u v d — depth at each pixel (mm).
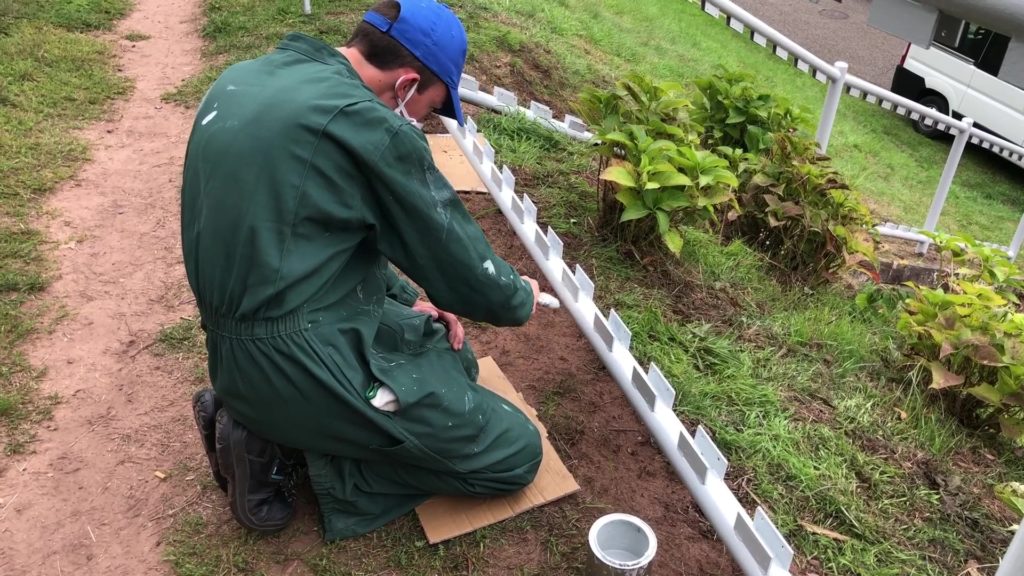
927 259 6281
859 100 11516
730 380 3080
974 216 8594
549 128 4664
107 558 2242
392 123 1869
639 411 2750
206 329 2016
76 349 3016
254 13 6246
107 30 6156
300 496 2426
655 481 2576
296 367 1910
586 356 3080
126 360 2980
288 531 2322
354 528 2293
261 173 1805
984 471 3088
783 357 3361
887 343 3760
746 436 2793
